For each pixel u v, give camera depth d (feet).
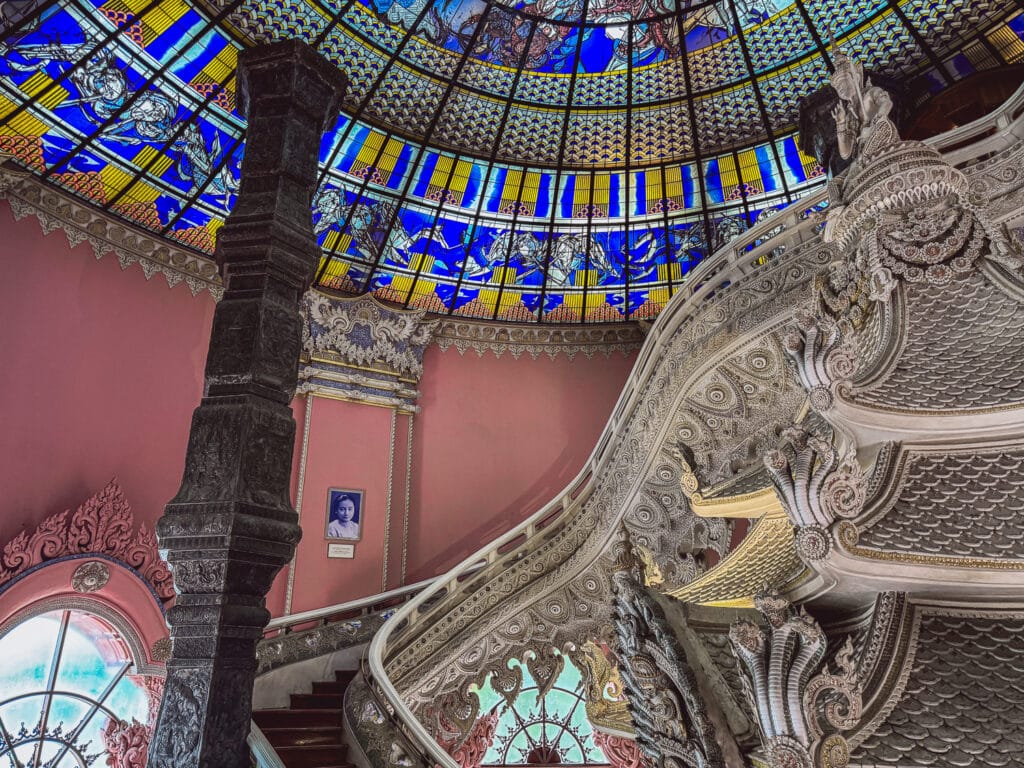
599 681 31.32
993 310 11.32
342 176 45.85
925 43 39.32
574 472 50.93
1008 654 8.00
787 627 7.55
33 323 36.04
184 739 16.62
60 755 33.63
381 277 50.26
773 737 7.26
